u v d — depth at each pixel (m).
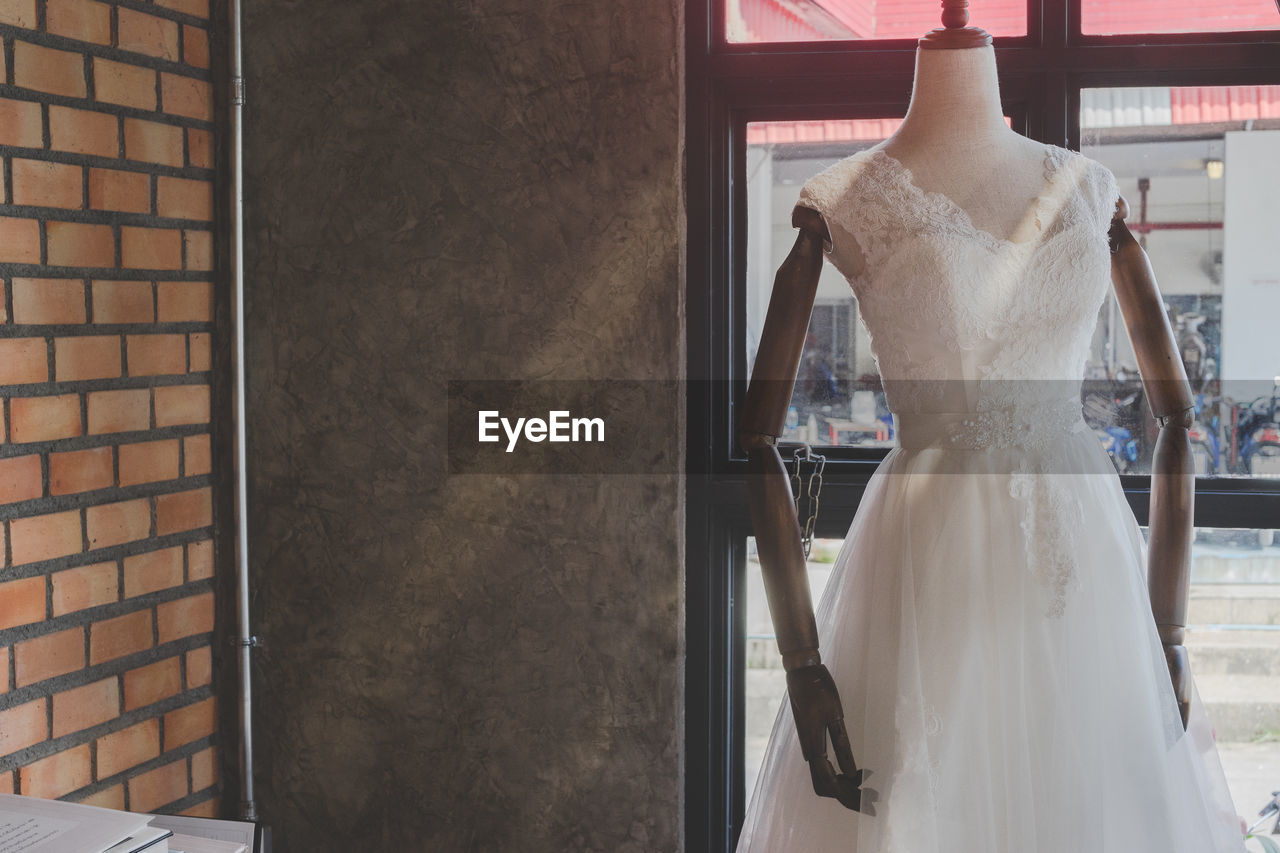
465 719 1.75
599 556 1.71
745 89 1.74
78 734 1.55
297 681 1.80
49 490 1.49
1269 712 1.72
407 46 1.70
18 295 1.44
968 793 1.13
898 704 1.14
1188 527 1.26
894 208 1.19
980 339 1.18
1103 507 1.22
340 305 1.75
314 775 1.80
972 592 1.17
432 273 1.72
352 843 1.80
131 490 1.62
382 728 1.78
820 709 1.15
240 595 1.76
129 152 1.60
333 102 1.73
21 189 1.44
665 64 1.64
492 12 1.68
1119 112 1.69
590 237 1.67
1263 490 1.69
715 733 1.80
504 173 1.69
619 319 1.68
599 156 1.67
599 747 1.72
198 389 1.74
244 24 1.75
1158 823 1.16
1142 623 1.20
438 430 1.73
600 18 1.65
